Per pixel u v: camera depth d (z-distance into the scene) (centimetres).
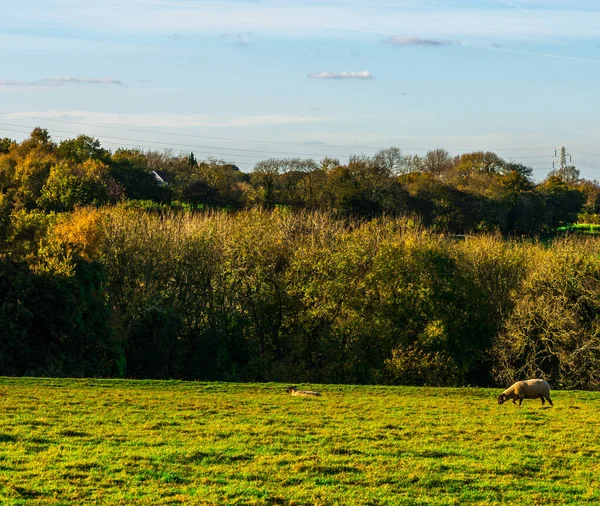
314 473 2155
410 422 3002
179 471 2120
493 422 3045
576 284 6744
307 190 12800
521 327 6750
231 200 13112
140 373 6638
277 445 2461
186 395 3656
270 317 7294
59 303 5684
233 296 7344
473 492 2041
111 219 7712
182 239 7569
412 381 6400
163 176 16162
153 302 6838
